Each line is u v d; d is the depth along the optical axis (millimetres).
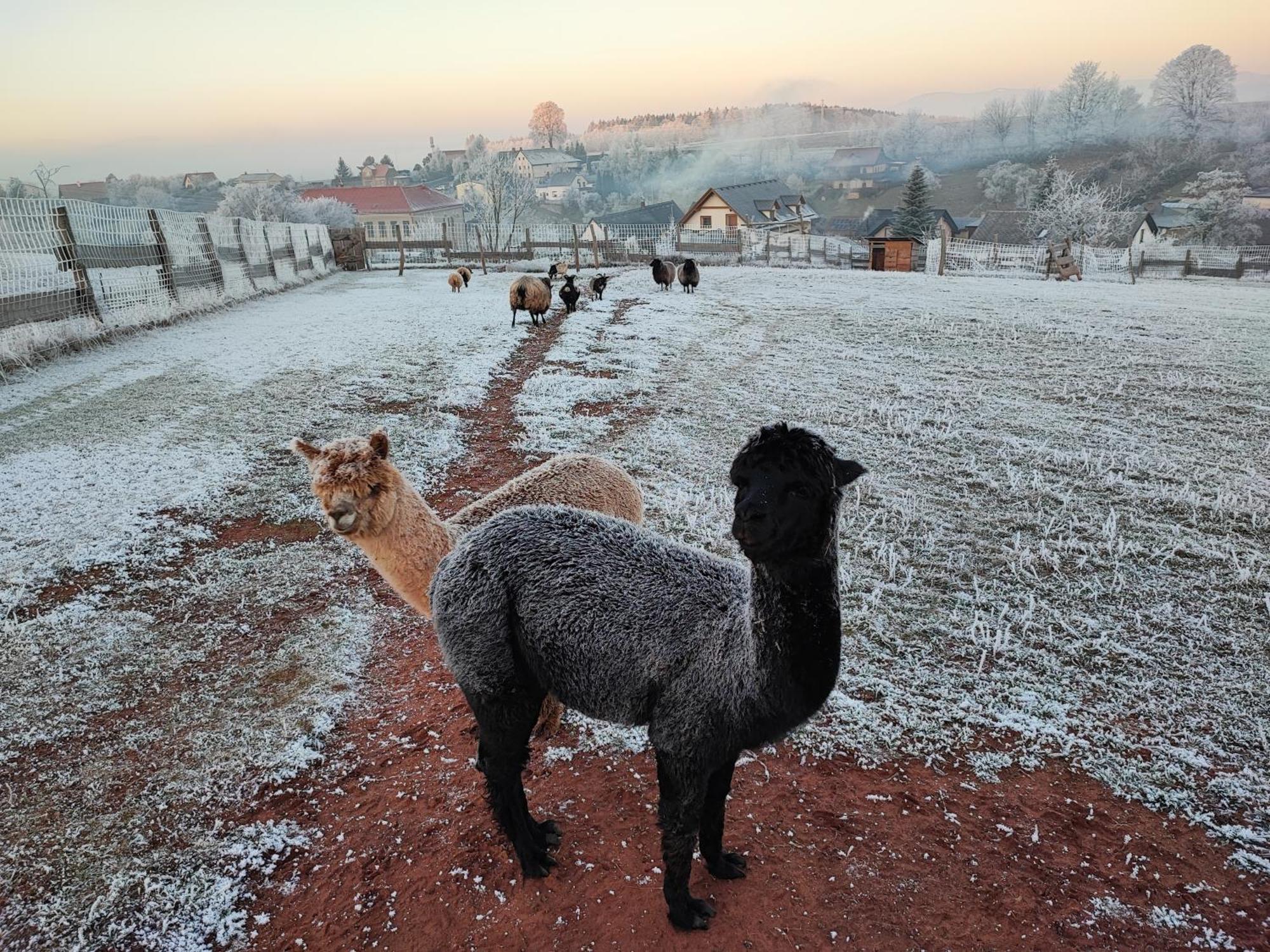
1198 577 5848
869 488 7656
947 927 3066
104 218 14172
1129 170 111438
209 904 3230
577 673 3016
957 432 9344
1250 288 25516
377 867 3398
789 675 2479
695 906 3070
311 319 16719
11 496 7004
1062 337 14773
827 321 16812
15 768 3986
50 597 5523
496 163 76500
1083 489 7602
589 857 3422
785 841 3475
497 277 26969
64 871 3379
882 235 65438
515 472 8172
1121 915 3113
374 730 4328
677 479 7926
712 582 2963
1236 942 2996
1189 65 118812
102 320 13414
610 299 20562
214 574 5961
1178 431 9406
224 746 4156
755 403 10688
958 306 18578
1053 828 3541
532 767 4020
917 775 3873
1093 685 4559
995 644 4902
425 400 10547
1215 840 3479
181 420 9312
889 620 5277
